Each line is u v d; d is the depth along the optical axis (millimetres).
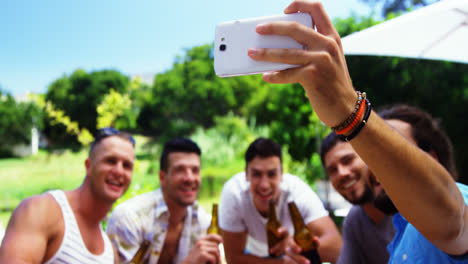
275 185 1866
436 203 535
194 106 28906
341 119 533
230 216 2090
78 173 20812
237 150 15734
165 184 1861
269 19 640
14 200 14422
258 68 641
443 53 1720
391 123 893
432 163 536
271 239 1914
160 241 1854
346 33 6535
